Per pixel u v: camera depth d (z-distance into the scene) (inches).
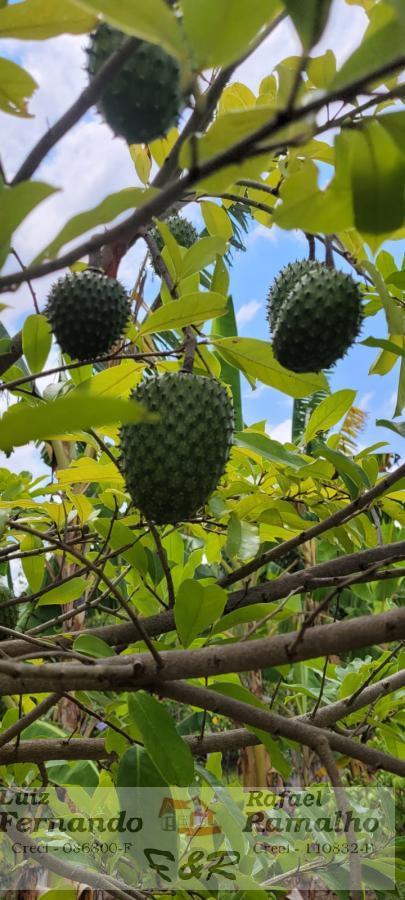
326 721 47.7
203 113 19.3
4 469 55.9
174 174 31.1
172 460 34.8
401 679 47.9
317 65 37.1
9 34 24.9
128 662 33.8
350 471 44.1
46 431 13.1
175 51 15.6
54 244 17.9
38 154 23.6
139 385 37.3
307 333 40.7
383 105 38.8
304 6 14.5
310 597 108.0
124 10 15.3
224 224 54.7
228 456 37.7
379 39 14.6
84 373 47.4
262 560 46.9
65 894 51.8
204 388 36.4
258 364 43.9
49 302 41.8
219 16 15.0
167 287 43.4
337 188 20.7
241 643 29.6
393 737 50.6
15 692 33.1
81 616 92.3
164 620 45.5
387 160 19.8
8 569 68.4
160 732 31.9
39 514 58.4
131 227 16.1
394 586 59.1
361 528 51.2
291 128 20.5
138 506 36.5
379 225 20.6
